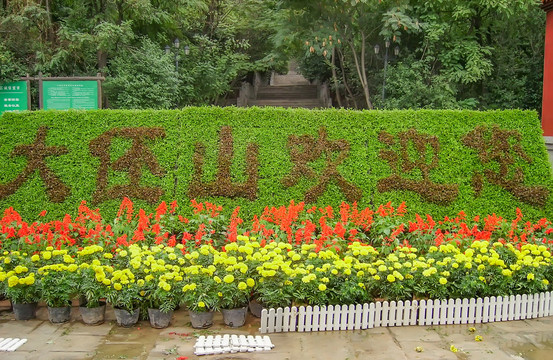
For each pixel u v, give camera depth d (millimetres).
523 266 6047
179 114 8422
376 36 16234
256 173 8203
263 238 6359
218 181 8133
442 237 6609
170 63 15164
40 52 13133
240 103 19578
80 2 14039
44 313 5832
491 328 5652
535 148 8578
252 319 5719
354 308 5500
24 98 11789
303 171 8227
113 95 13883
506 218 8312
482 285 5734
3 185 8078
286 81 29328
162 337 5152
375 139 8477
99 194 8055
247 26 20844
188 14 18219
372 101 16453
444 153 8477
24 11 12805
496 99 16031
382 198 8250
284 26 14922
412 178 8352
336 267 5457
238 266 5297
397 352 4910
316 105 19781
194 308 5332
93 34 13648
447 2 14789
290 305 5727
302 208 7285
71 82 11109
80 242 6832
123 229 6621
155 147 8289
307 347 4977
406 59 15758
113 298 5254
